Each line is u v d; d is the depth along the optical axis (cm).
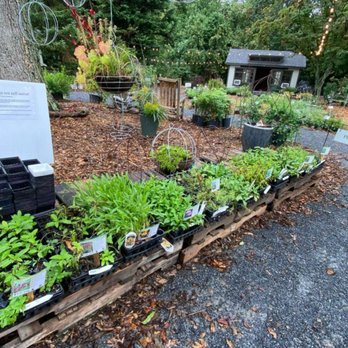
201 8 1864
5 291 95
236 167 232
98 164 259
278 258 184
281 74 1684
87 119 426
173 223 145
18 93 160
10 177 138
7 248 102
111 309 129
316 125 686
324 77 1336
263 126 350
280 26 1128
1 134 161
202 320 131
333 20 1017
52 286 104
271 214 242
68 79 626
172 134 414
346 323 138
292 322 136
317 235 217
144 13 1063
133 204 133
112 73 308
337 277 172
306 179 282
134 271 134
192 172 205
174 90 543
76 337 115
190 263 168
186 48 1593
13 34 296
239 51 1711
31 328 103
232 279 159
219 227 191
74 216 138
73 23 897
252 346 121
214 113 506
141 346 115
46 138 181
